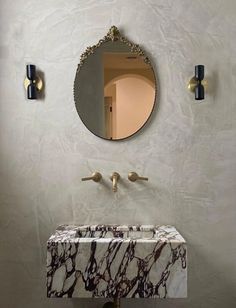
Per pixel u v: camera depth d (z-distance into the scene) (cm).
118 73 194
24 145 197
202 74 186
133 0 193
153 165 196
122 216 196
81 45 195
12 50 196
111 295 157
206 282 198
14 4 195
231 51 195
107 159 196
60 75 196
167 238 164
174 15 194
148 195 196
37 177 197
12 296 199
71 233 176
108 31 194
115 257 157
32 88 189
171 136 196
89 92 195
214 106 196
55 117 196
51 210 197
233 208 197
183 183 196
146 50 194
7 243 199
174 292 157
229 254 198
